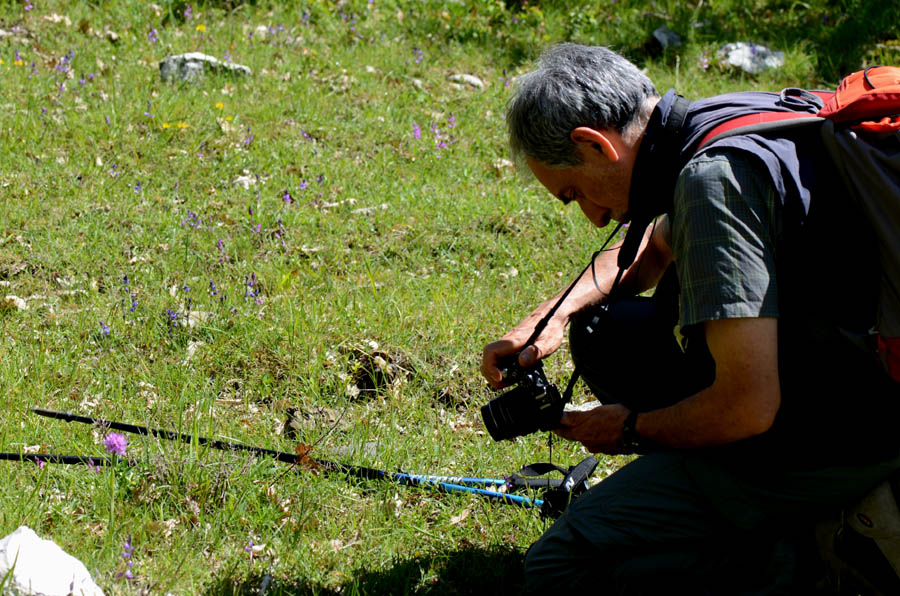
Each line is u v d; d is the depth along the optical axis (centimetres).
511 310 666
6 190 756
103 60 1030
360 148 938
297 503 450
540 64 364
